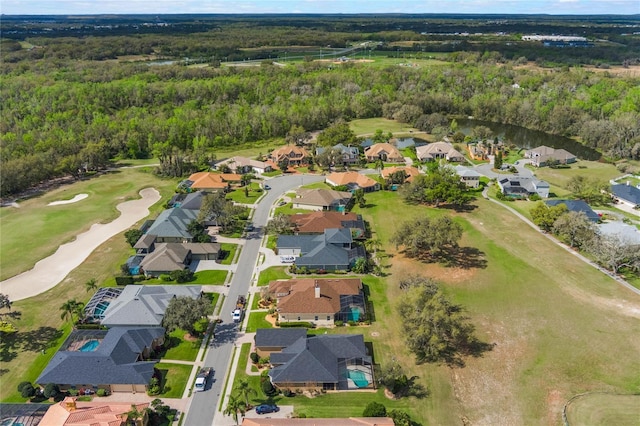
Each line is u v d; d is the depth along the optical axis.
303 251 104.81
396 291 92.62
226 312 85.94
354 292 87.88
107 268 101.81
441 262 102.56
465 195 134.62
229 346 77.19
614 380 69.31
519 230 116.81
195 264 102.69
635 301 87.56
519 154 180.62
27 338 79.69
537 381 69.62
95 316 84.00
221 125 198.12
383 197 140.75
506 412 64.31
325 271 99.12
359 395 67.12
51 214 130.38
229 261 104.06
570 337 78.62
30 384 67.38
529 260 102.44
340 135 186.75
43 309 87.50
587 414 63.28
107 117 197.75
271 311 85.75
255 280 96.44
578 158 178.62
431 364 73.19
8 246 111.81
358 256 102.25
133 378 67.81
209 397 66.69
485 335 79.69
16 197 143.62
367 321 83.06
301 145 195.50
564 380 69.69
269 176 159.38
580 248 106.56
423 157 172.88
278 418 61.28
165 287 90.00
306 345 71.50
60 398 67.06
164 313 81.88
